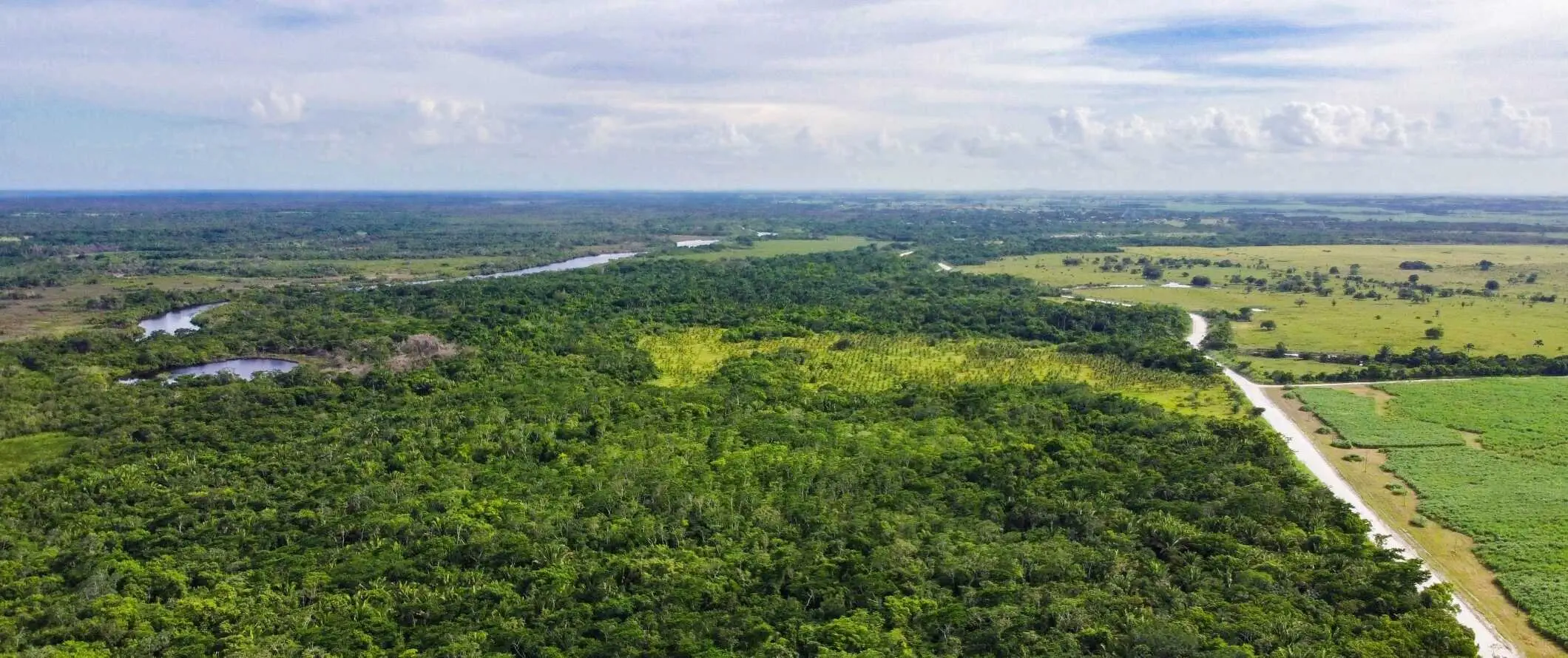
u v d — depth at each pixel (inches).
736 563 4040.4
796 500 4660.4
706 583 3823.8
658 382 7244.1
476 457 5369.1
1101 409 6200.8
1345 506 4480.8
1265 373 7411.4
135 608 3673.7
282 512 4635.8
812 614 3644.2
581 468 5142.7
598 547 4247.0
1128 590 3720.5
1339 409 6254.9
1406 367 7568.9
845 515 4493.1
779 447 5403.5
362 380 7081.7
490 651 3417.8
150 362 7815.0
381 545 4237.2
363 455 5374.0
